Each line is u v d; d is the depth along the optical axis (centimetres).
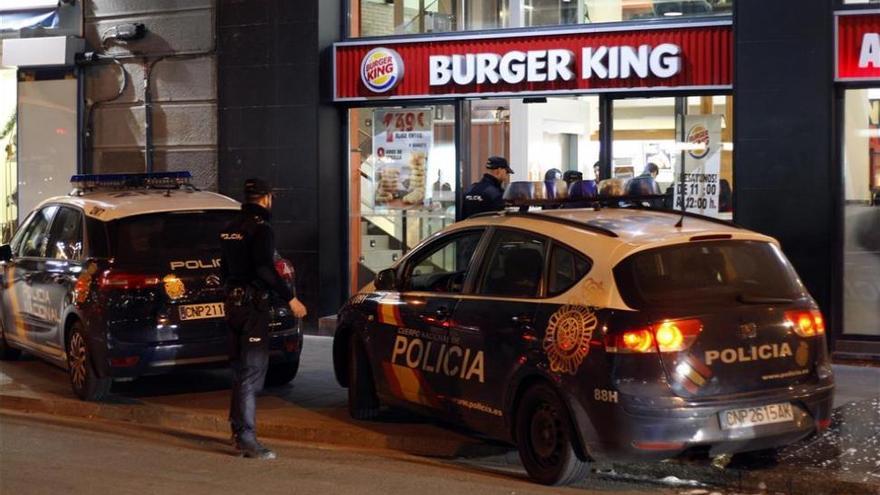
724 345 704
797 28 1140
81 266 1028
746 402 704
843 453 802
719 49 1219
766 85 1151
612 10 1292
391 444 895
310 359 1245
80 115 1576
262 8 1423
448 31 1378
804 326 732
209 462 845
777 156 1150
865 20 1125
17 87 1631
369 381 947
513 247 803
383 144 1426
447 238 876
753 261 739
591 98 1307
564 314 732
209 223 1038
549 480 751
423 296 872
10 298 1203
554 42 1297
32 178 1633
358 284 1448
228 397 1061
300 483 775
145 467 828
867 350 1151
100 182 1150
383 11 1416
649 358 691
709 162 1252
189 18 1480
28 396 1073
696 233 733
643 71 1251
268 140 1427
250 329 849
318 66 1395
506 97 1338
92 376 1020
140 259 998
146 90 1519
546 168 1352
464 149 1381
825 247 1140
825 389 734
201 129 1482
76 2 1569
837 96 1148
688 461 783
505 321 777
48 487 766
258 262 845
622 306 702
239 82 1442
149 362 985
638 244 720
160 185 1134
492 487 759
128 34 1512
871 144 1145
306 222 1409
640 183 866
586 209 844
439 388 843
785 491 748
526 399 761
